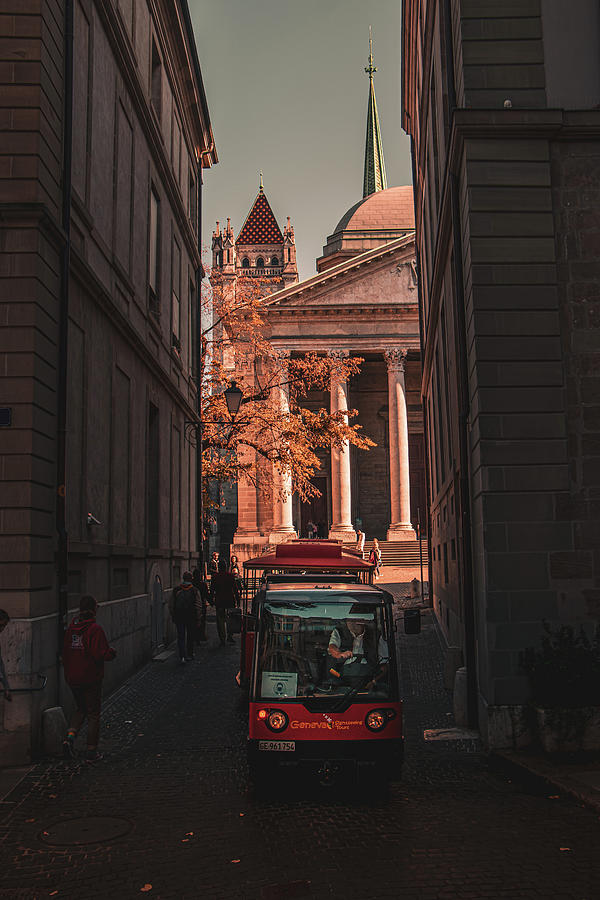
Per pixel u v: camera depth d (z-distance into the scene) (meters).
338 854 6.43
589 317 11.18
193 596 17.66
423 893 5.61
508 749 10.02
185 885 5.82
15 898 5.67
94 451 13.27
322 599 8.91
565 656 10.01
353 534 48.62
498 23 11.71
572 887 5.68
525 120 11.25
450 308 15.38
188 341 24.11
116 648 14.33
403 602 28.06
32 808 7.79
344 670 8.55
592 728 9.60
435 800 8.05
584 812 7.43
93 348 13.26
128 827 7.18
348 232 67.56
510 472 10.72
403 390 50.19
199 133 25.27
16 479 9.99
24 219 10.37
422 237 26.30
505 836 6.80
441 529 20.72
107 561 13.93
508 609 10.48
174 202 21.23
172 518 20.97
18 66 10.69
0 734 9.45
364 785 8.59
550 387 10.90
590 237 11.32
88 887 5.83
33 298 10.27
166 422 20.19
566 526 10.66
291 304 51.06
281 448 34.94
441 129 15.66
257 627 8.76
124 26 15.28
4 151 10.51
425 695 13.82
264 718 8.33
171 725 11.70
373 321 50.94
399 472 49.19
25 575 9.82
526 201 11.24
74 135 12.43
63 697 10.82
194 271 25.84
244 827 7.18
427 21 17.84
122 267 15.34
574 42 11.67
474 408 11.27
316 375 39.38
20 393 10.14
